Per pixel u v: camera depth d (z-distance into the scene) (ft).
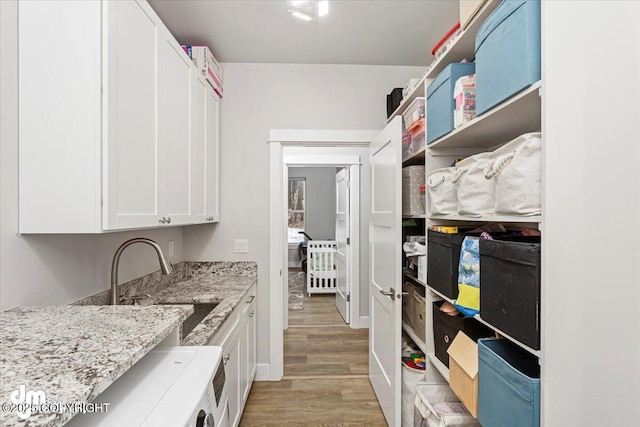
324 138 8.39
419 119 5.93
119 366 2.14
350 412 6.96
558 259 2.72
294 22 6.59
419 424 5.20
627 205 2.66
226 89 8.32
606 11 2.66
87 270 4.62
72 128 3.48
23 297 3.60
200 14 6.31
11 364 2.14
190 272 8.30
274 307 8.34
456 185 4.65
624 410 2.69
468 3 4.08
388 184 6.56
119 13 3.76
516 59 3.05
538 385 2.80
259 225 8.38
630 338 2.67
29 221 3.51
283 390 7.81
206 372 2.78
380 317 7.20
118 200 3.74
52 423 1.61
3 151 3.38
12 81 3.46
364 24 6.67
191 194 6.11
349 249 12.69
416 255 6.37
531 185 2.91
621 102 2.65
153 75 4.60
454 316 4.85
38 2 3.49
